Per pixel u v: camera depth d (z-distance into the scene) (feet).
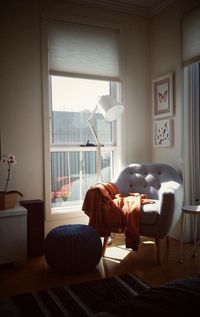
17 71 10.03
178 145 10.71
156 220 8.26
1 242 8.12
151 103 12.18
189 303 2.50
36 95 10.30
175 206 8.35
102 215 8.65
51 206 10.69
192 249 9.64
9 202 8.59
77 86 11.29
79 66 10.96
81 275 7.63
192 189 10.31
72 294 6.55
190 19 9.76
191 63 9.77
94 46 11.21
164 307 2.48
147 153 12.18
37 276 7.63
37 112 10.32
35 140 10.32
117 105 9.84
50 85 10.86
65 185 11.27
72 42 10.83
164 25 11.37
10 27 9.92
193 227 10.32
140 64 12.09
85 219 11.11
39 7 10.29
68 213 10.81
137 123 12.10
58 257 7.52
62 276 7.59
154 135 11.95
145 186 10.19
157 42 11.80
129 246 8.39
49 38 10.48
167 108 11.16
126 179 10.41
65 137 11.14
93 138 11.66
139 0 11.24
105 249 9.14
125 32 11.74
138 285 6.95
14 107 10.00
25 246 8.43
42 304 6.12
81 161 11.48
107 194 9.11
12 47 9.95
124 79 11.73
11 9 9.92
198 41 9.46
